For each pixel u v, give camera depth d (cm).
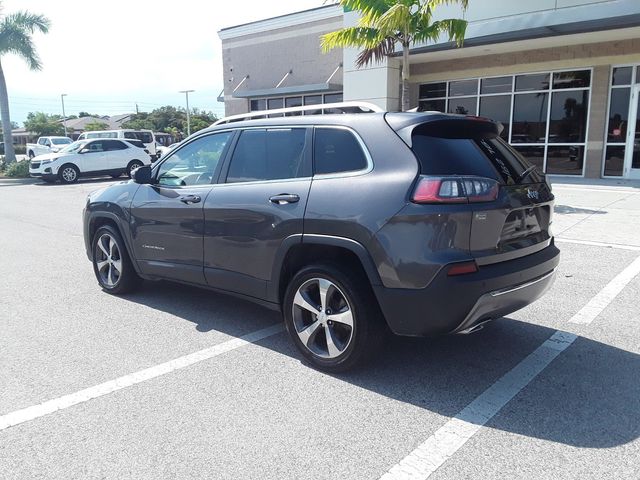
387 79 1720
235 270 446
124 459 292
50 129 7988
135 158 2344
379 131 374
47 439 312
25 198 1633
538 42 1477
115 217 557
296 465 286
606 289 574
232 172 457
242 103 2531
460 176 341
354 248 361
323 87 2080
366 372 394
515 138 1669
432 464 285
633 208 1043
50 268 728
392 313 352
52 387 376
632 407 340
